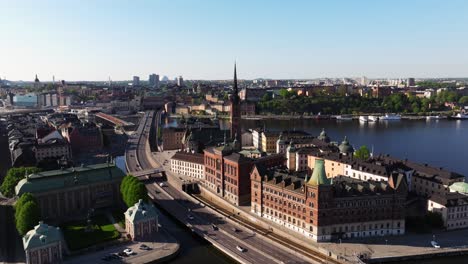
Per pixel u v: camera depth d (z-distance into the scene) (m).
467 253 153.75
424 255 150.00
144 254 152.62
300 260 147.38
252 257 149.38
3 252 155.12
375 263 145.88
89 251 154.00
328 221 162.12
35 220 164.25
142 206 169.12
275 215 182.75
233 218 193.25
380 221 168.50
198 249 162.75
